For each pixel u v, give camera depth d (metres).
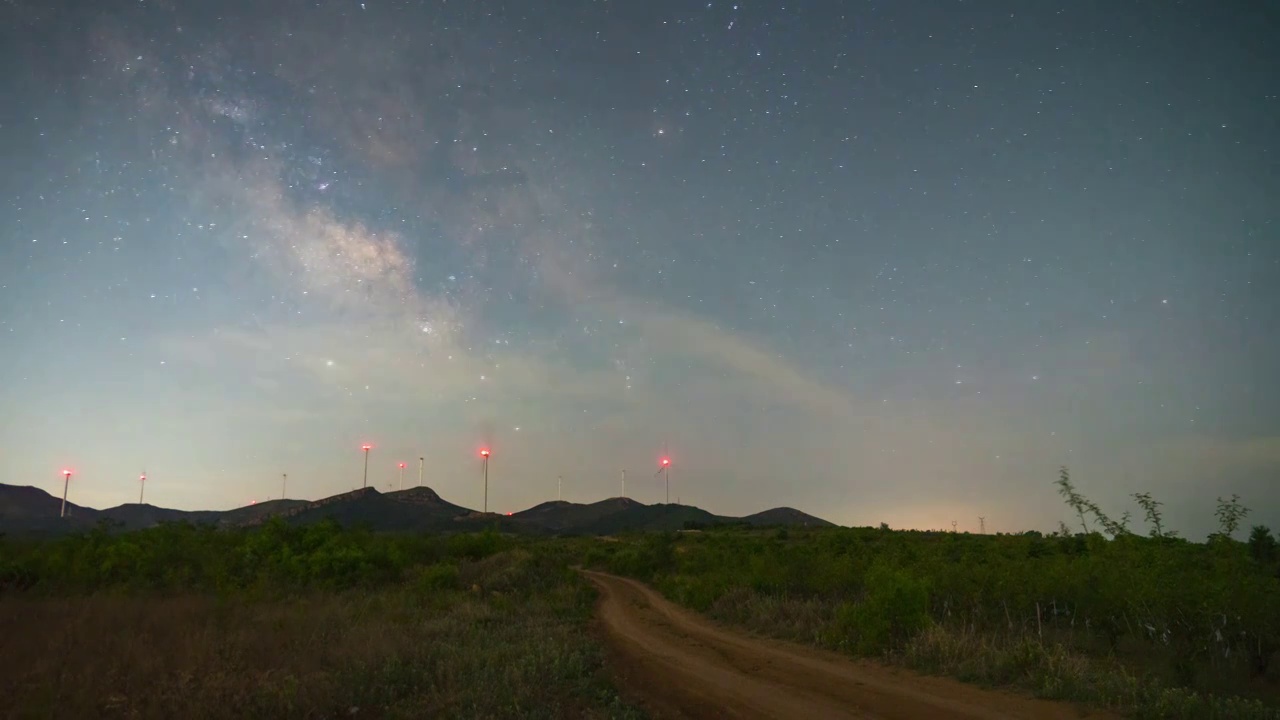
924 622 17.00
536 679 12.55
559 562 44.31
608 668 15.94
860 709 11.88
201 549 29.34
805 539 62.41
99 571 26.02
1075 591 17.00
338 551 31.47
